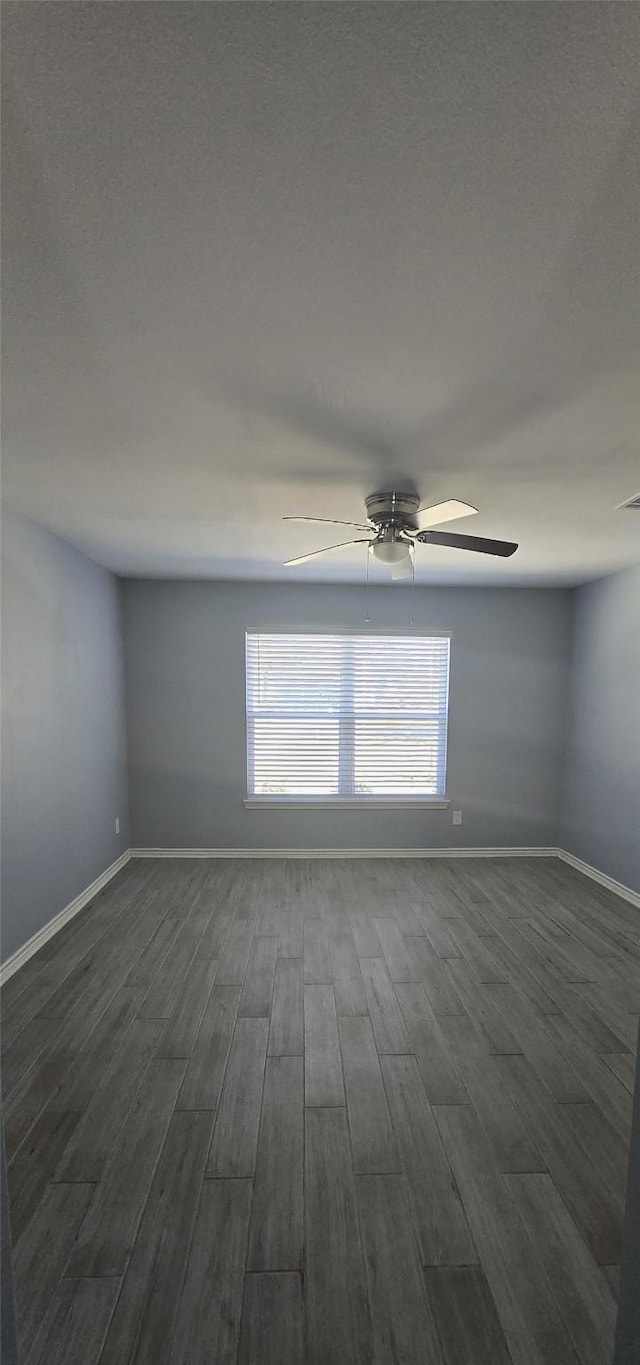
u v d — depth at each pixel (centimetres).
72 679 364
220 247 111
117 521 308
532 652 500
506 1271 146
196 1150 182
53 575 335
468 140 90
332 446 205
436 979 289
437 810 498
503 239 110
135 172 95
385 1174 174
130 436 198
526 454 212
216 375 158
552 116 86
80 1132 189
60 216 104
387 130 88
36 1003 265
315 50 77
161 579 475
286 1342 129
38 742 319
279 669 490
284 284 121
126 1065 222
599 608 452
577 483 243
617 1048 235
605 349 146
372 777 498
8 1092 207
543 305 128
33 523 311
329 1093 208
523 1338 131
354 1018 254
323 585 487
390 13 73
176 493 260
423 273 118
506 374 158
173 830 488
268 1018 254
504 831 503
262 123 87
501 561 397
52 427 191
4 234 107
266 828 491
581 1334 132
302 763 495
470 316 132
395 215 104
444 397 171
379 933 343
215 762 486
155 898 395
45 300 126
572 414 180
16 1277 143
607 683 439
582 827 468
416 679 498
